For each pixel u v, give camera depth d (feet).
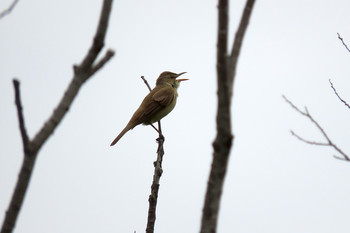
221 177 16.90
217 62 16.70
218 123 16.84
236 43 17.89
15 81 15.48
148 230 33.60
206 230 16.63
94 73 17.16
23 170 15.71
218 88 16.79
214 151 17.03
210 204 16.79
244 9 18.39
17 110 15.60
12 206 15.47
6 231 15.25
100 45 16.79
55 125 16.29
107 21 16.78
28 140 15.85
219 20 16.58
